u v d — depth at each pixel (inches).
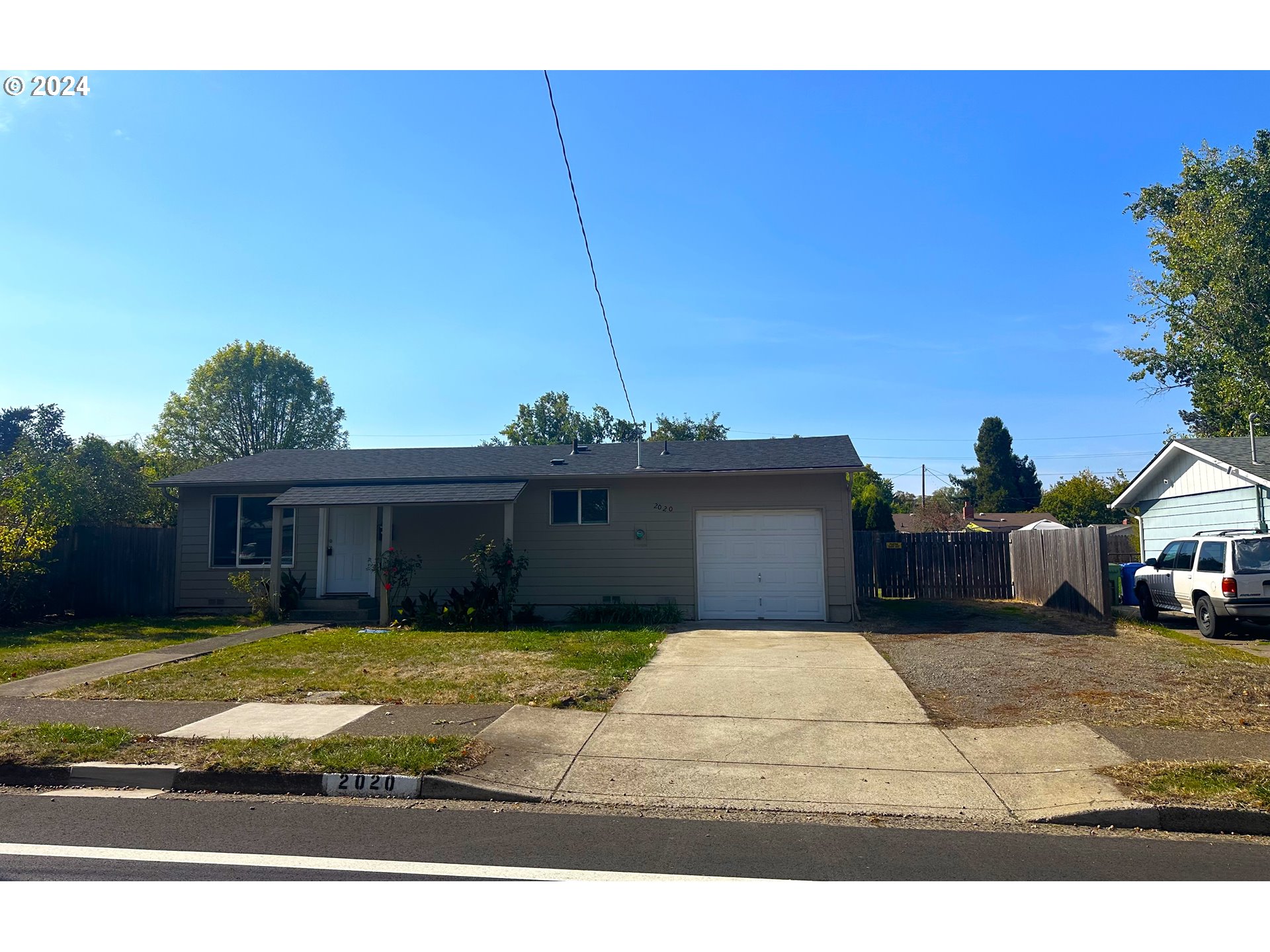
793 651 470.3
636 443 763.4
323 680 388.5
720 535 639.8
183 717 319.6
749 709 329.4
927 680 382.9
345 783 244.4
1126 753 265.1
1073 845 202.8
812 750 277.6
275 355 1843.0
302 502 612.7
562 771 256.8
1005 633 535.8
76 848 198.5
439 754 261.7
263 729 299.6
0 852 195.8
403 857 192.9
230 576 684.7
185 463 1243.2
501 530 663.8
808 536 630.5
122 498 965.8
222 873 183.0
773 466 624.1
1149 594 617.9
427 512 673.0
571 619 625.9
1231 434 1024.9
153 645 505.7
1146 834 211.8
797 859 192.5
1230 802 218.1
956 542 834.8
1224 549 520.1
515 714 321.4
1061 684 368.2
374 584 676.1
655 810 228.7
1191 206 995.9
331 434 1940.2
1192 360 1061.1
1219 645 501.0
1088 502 1843.0
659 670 410.6
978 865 189.9
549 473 651.5
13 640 530.6
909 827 215.0
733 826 216.2
